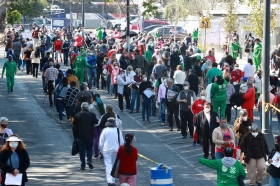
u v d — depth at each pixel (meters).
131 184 21.22
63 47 69.31
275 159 20.89
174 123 37.88
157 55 53.03
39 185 23.91
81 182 24.53
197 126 28.69
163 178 20.33
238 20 69.25
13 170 19.42
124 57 48.97
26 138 33.38
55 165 27.47
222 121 25.59
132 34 62.41
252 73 44.44
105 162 23.52
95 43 71.12
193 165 28.00
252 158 23.61
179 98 33.25
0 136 22.41
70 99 35.34
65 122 38.09
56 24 106.94
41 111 42.16
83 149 26.28
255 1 55.28
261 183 24.50
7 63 50.00
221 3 77.50
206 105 28.39
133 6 43.19
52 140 32.91
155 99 40.41
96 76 52.03
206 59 48.94
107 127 23.73
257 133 23.73
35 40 83.00
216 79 34.19
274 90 39.81
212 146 28.42
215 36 73.69
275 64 53.47
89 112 26.39
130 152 21.11
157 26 99.38
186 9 82.38
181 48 59.41
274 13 57.53
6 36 84.25
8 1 37.28
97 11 124.31
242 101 34.03
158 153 30.27
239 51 65.56
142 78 40.22
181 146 31.95
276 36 66.00
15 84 55.69
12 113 41.22
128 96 42.25
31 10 41.00
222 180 19.83
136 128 36.62
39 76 61.78
